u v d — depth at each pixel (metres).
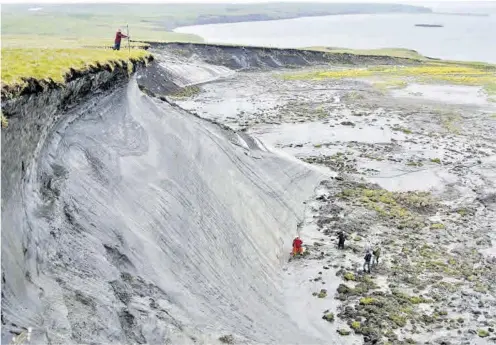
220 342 15.47
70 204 16.03
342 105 64.19
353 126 52.91
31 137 14.91
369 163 40.81
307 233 27.34
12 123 13.48
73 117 19.14
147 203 19.88
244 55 106.00
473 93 74.25
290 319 19.47
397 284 22.16
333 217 29.36
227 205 24.47
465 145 47.38
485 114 60.72
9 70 14.73
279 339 17.62
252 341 16.50
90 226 16.20
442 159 42.75
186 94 70.31
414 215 30.70
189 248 19.84
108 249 16.17
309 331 18.69
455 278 22.97
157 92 69.62
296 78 87.62
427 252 25.48
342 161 41.00
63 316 12.31
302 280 22.42
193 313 16.52
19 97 14.04
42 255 13.50
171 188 21.97
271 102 65.88
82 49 25.25
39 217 14.22
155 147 23.73
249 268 21.86
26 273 12.44
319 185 34.66
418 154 43.88
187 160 24.81
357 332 18.59
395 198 33.09
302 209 30.34
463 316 19.91
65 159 17.38
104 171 19.12
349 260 24.25
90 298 13.62
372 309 19.91
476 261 24.81
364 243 26.22
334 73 92.94
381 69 99.88
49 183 15.64
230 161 28.61
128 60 25.09
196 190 23.41
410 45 164.75
